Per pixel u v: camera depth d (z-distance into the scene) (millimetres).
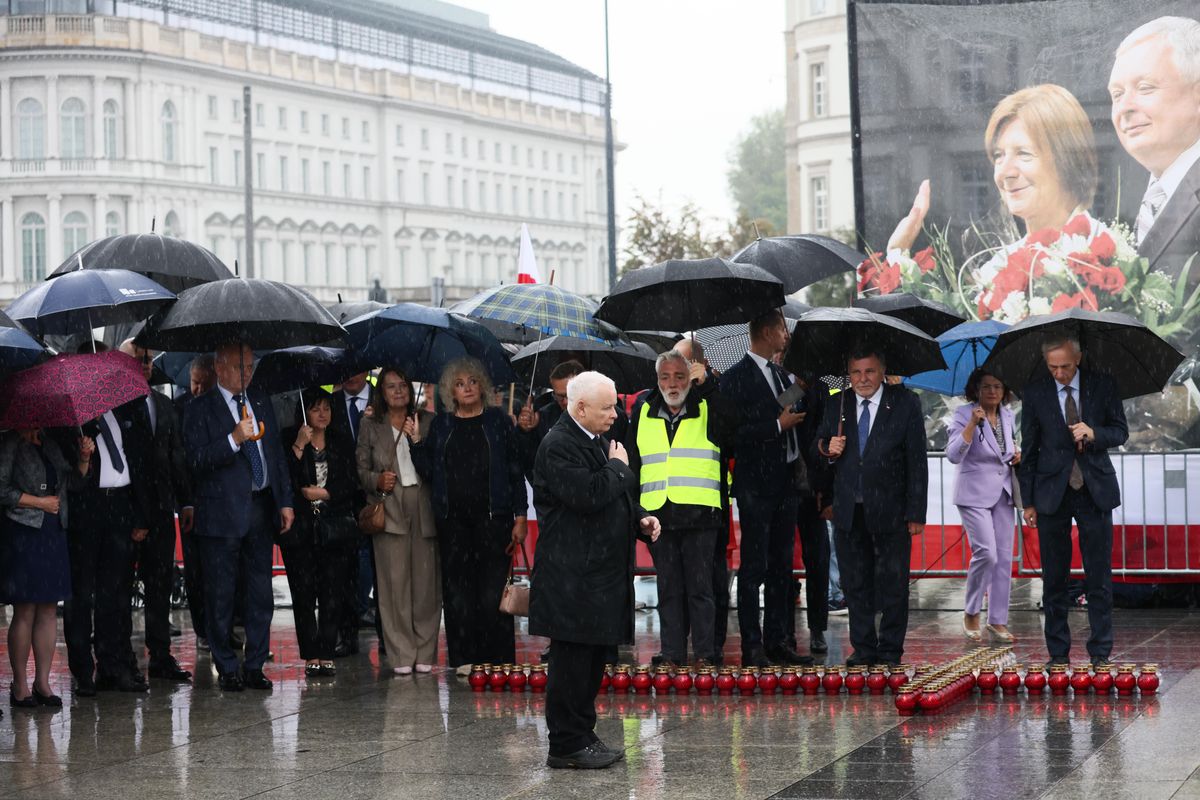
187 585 12508
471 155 123750
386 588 11031
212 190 101625
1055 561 10008
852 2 14797
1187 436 13992
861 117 14867
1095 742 7879
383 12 119188
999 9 14492
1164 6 14031
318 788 7484
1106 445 9852
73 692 10438
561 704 7770
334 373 11938
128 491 10344
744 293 10594
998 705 9031
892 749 7910
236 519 10297
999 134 14555
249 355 10250
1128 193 14203
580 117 137250
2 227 96000
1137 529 13523
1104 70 14234
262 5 106625
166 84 98312
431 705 9695
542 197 132875
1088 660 10625
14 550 9562
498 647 10852
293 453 10914
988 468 11953
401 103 115562
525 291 10633
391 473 10828
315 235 109250
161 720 9352
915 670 10055
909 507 10297
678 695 9734
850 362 10359
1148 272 14125
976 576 12125
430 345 12156
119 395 9352
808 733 8414
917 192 14773
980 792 6926
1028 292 14508
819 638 11555
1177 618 13031
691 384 10469
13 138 95875
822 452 10492
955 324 12266
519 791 7309
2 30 95000
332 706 9742
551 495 7809
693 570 10414
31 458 9484
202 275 11039
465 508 10734
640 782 7406
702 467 10320
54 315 10203
